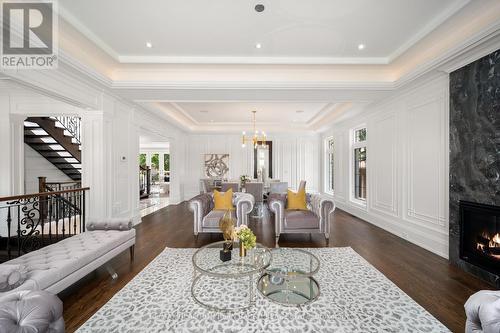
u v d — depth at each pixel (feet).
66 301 7.04
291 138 28.63
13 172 12.78
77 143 20.59
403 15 8.07
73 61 9.18
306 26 8.71
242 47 10.23
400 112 12.96
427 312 6.44
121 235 9.27
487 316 3.58
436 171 10.58
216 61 11.09
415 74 10.43
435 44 9.61
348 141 19.71
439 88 10.37
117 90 12.33
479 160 8.29
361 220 16.98
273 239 12.87
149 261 9.95
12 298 3.91
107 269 8.45
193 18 8.20
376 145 15.37
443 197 10.21
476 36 7.41
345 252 10.78
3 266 5.48
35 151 19.34
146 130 18.58
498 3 7.18
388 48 10.36
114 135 13.67
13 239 13.00
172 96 13.41
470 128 8.62
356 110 16.63
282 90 12.30
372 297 7.18
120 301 7.03
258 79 12.30
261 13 7.95
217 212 13.37
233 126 26.53
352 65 11.51
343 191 20.68
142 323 6.08
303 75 12.32
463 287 7.74
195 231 12.75
